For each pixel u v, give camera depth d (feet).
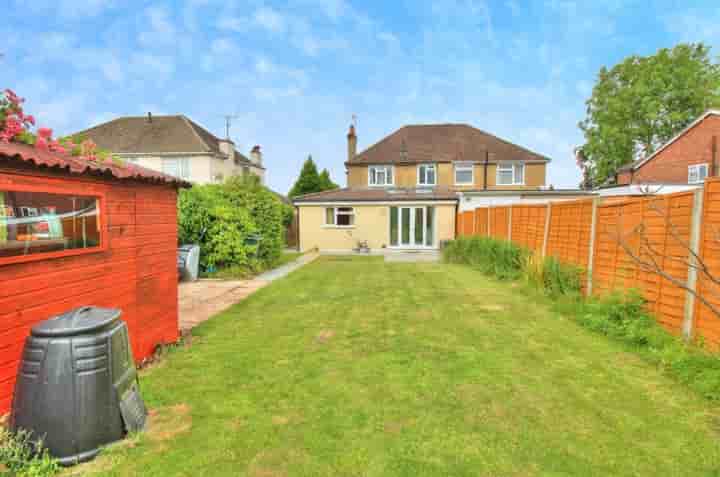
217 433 9.81
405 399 11.52
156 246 16.37
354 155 94.89
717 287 13.25
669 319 15.78
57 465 8.44
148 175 14.61
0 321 9.27
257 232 43.39
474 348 15.96
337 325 19.90
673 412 10.55
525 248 33.37
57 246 11.12
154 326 16.16
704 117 76.89
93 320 9.14
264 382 12.92
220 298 27.96
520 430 9.75
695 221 14.19
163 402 11.53
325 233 70.64
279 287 32.12
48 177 10.55
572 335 17.63
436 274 38.06
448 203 67.82
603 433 9.56
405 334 18.06
